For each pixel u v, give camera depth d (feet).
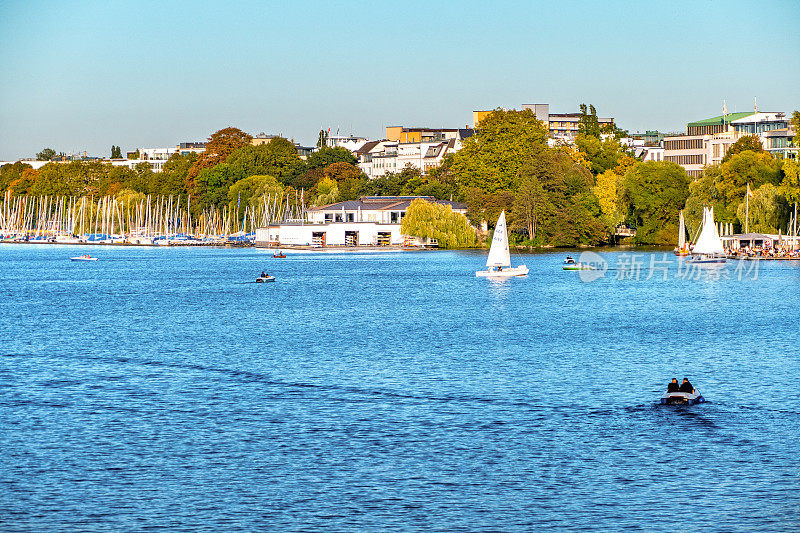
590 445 340.59
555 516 281.13
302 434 355.36
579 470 315.58
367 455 330.75
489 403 401.29
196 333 618.85
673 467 317.63
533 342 568.41
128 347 558.56
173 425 368.48
